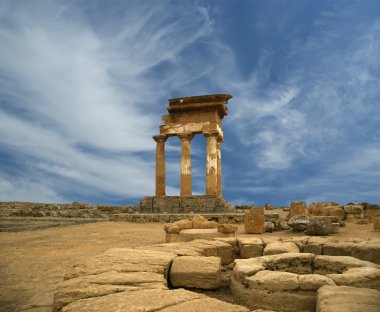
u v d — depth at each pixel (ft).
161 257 18.94
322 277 15.39
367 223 55.57
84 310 10.55
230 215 65.51
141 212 85.81
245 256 27.14
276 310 15.16
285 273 16.31
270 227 46.75
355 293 12.73
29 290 17.52
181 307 10.71
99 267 16.28
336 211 63.77
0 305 15.37
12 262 25.20
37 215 75.77
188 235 32.27
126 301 11.21
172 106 90.89
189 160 89.15
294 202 68.59
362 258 24.43
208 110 89.61
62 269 22.44
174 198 84.69
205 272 18.63
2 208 87.10
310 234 39.88
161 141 92.12
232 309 10.59
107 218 79.20
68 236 43.24
